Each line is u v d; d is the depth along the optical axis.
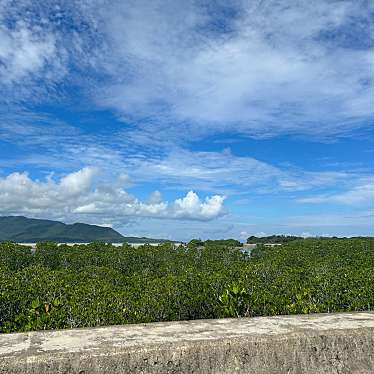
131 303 8.70
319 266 16.14
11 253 20.45
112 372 2.81
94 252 21.80
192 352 2.97
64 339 3.09
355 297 9.41
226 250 24.39
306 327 3.38
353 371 3.22
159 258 21.17
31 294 9.13
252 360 3.06
